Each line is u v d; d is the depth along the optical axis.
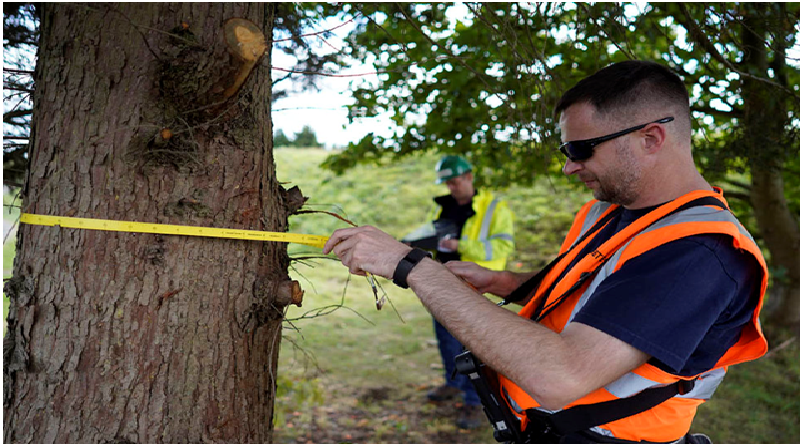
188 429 1.34
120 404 1.29
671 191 1.23
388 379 4.28
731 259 1.10
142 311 1.29
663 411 1.24
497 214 3.61
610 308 1.06
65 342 1.28
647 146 1.21
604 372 1.04
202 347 1.35
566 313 1.30
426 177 11.02
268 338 1.50
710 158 2.76
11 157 1.99
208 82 1.24
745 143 2.65
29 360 1.30
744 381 4.20
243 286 1.40
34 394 1.30
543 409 1.30
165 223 1.30
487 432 3.47
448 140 4.30
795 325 4.86
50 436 1.29
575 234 1.59
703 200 1.18
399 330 5.50
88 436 1.28
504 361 1.09
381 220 9.39
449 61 3.27
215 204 1.35
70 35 1.30
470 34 3.26
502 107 3.11
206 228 1.33
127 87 1.27
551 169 4.94
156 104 1.27
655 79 1.20
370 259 1.29
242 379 1.42
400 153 4.58
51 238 1.29
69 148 1.29
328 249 1.37
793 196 5.25
